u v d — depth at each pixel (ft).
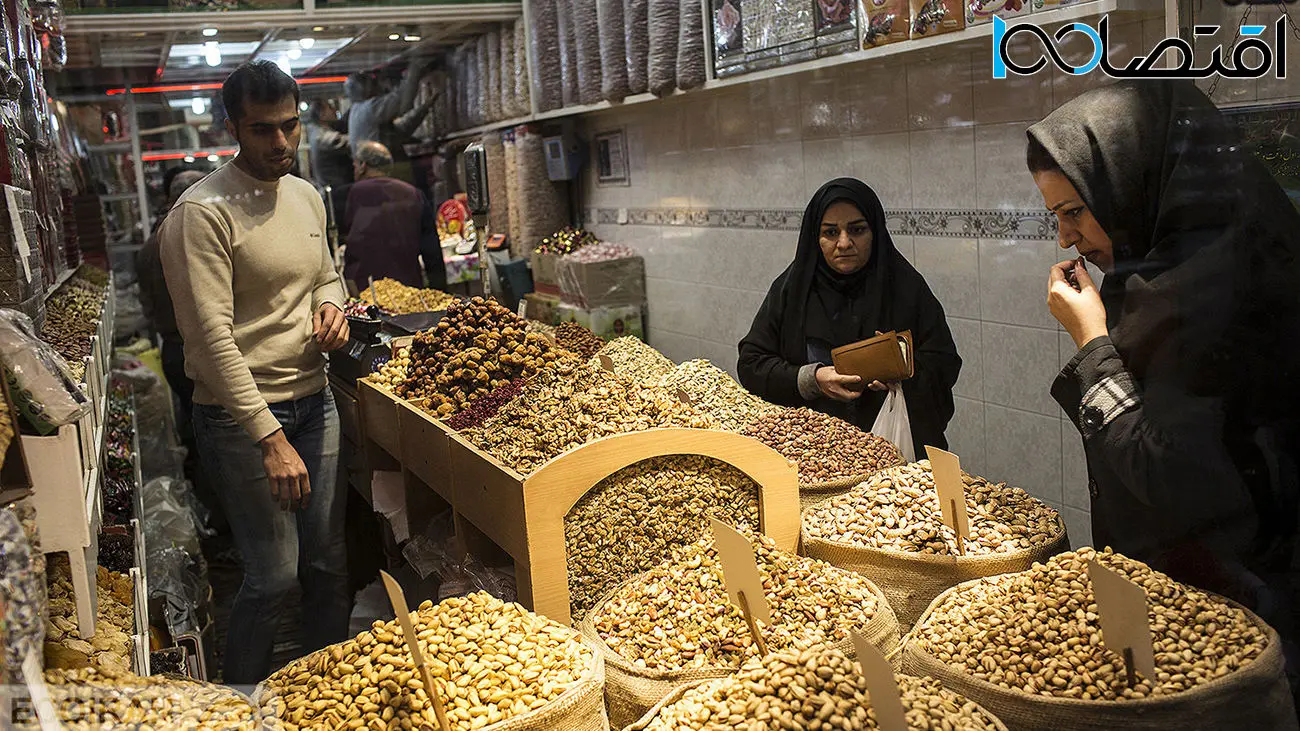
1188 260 5.64
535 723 5.11
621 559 6.79
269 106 8.18
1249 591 5.68
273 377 8.81
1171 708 4.70
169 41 11.77
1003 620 5.49
